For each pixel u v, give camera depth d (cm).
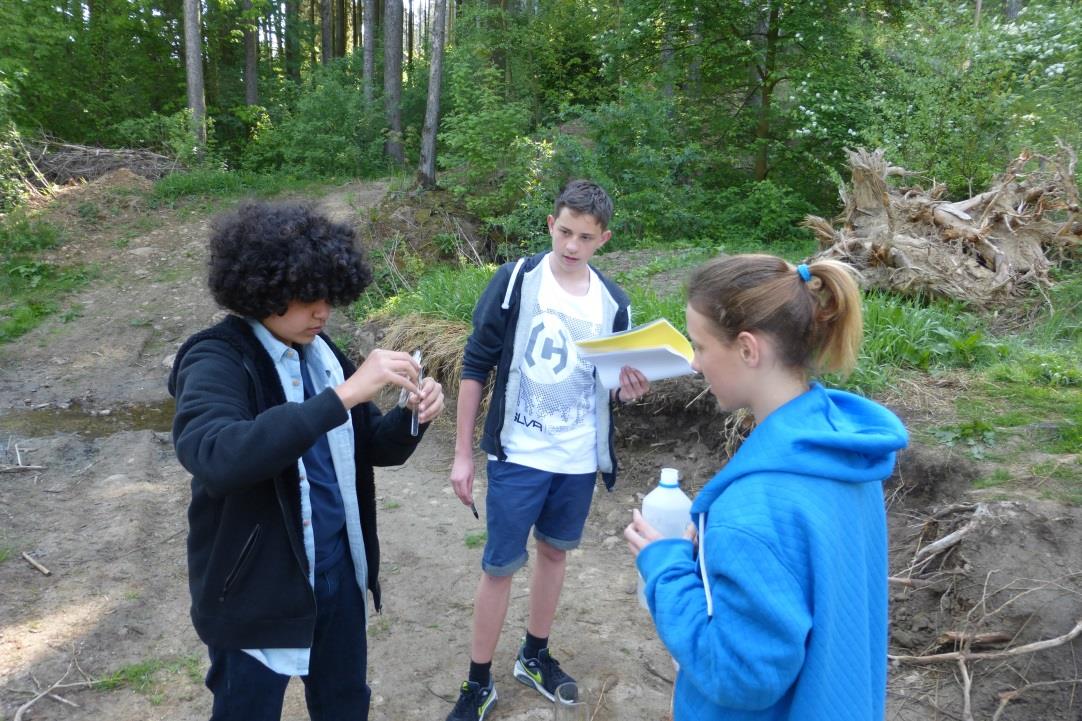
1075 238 658
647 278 795
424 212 1133
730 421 475
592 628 357
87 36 1983
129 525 461
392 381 175
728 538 134
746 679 130
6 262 1072
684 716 154
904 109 1031
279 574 187
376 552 223
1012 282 602
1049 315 563
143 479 543
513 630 357
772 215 1182
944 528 340
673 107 1277
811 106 1239
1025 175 734
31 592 390
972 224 644
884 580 154
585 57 1966
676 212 1166
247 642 186
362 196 1320
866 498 148
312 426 163
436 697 315
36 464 566
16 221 1131
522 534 274
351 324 893
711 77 1394
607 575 405
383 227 1102
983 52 965
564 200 266
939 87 989
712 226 1198
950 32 996
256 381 186
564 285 277
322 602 208
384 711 307
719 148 1405
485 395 578
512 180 1196
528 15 2036
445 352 625
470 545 441
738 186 1343
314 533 202
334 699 222
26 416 709
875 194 663
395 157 1817
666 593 147
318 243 182
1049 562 302
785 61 1328
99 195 1298
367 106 1816
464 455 278
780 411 146
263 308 180
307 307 185
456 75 1348
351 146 1675
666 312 565
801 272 150
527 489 271
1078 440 373
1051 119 929
